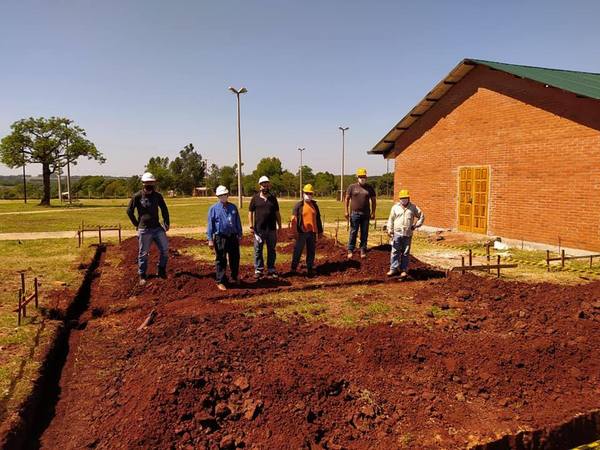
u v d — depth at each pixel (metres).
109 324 6.78
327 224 21.55
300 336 5.88
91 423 4.17
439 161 17.19
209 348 5.12
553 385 4.73
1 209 38.44
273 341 5.61
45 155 44.41
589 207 11.84
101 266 11.04
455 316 6.84
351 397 4.41
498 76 14.41
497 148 14.56
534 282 8.99
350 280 8.98
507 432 3.95
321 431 3.95
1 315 6.70
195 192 87.94
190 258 11.54
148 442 3.67
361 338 5.74
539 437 4.00
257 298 7.87
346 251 11.65
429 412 4.22
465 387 4.63
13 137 43.50
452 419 4.13
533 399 4.50
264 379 4.49
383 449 3.74
